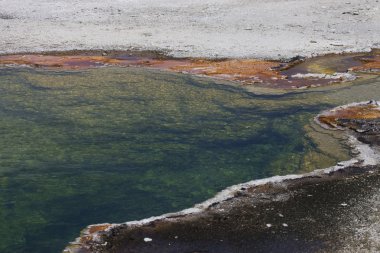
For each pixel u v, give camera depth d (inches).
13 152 389.7
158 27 823.1
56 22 861.2
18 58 669.9
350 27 821.2
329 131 429.7
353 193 319.0
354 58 668.1
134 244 267.6
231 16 888.9
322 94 530.0
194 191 334.3
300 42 735.7
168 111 482.6
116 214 305.6
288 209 301.3
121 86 558.3
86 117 465.1
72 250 264.2
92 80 580.1
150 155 388.2
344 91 538.3
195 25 833.5
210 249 262.5
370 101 497.7
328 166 366.9
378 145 397.1
